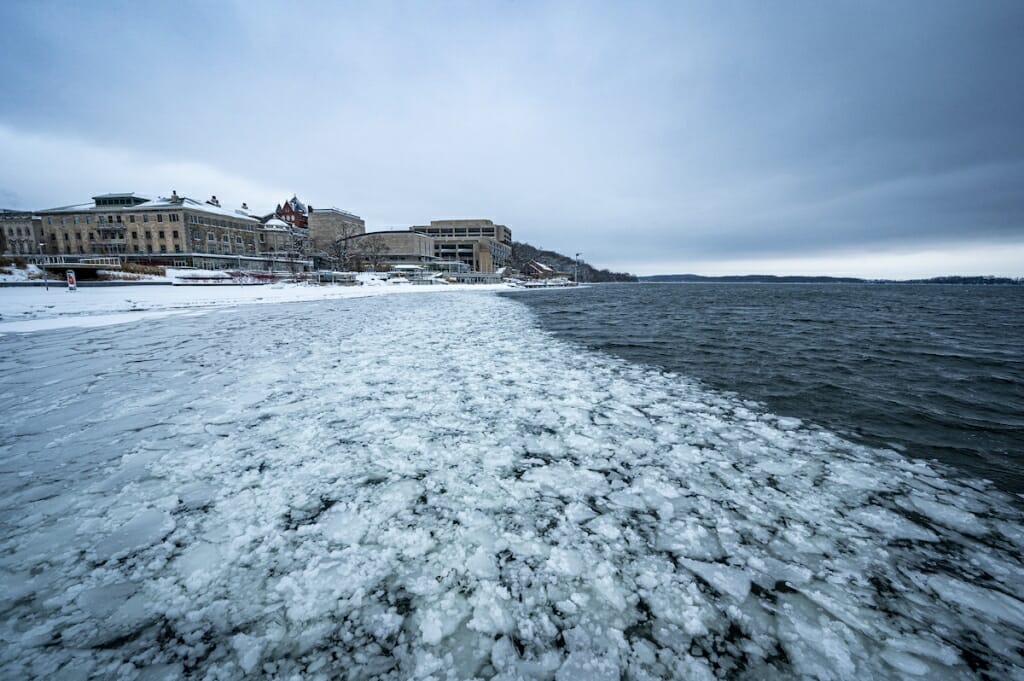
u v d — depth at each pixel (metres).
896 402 6.59
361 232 109.38
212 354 9.70
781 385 7.55
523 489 3.77
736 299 40.09
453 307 26.25
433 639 2.24
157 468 4.07
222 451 4.47
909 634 2.31
